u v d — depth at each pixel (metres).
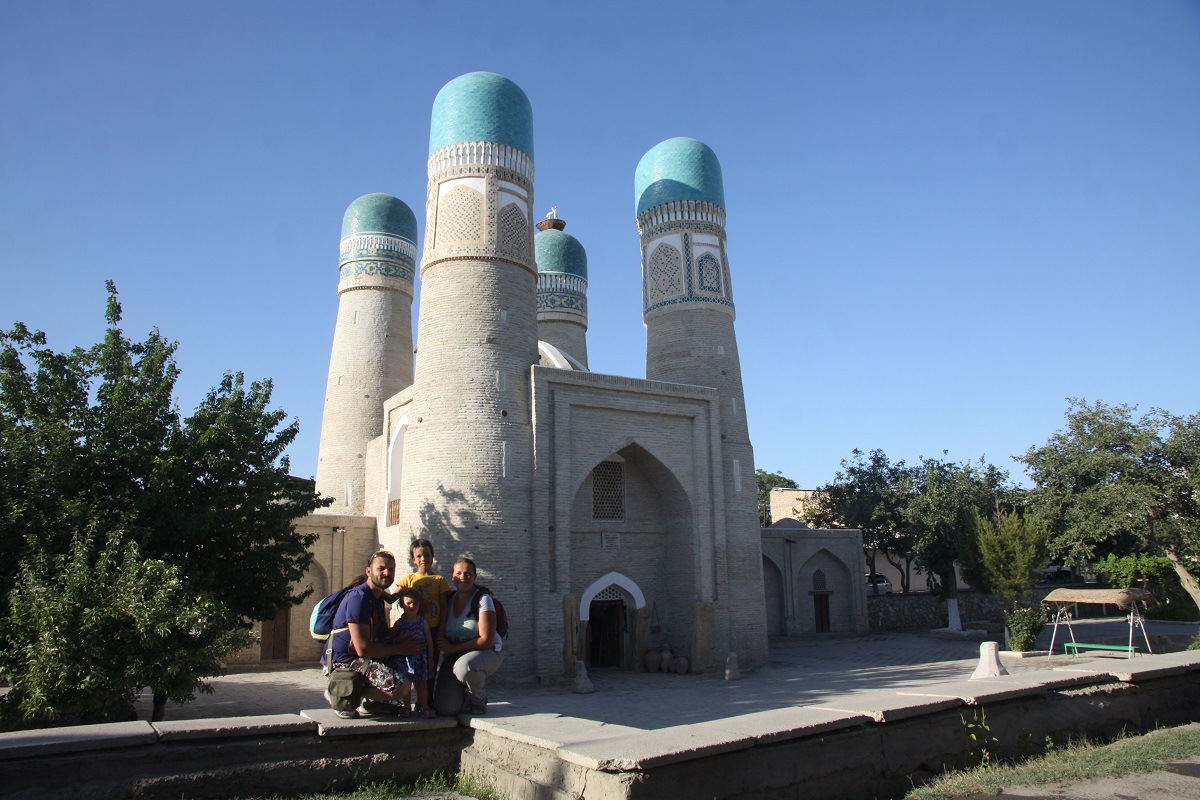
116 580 9.56
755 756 5.00
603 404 19.12
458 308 17.98
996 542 22.78
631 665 19.67
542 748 5.07
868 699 6.36
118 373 12.44
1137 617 19.31
